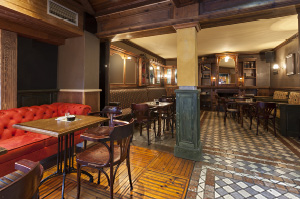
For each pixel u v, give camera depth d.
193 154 2.90
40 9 2.80
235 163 2.78
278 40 6.62
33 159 2.35
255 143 3.78
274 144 3.71
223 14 2.69
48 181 2.23
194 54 2.93
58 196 1.93
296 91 5.93
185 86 3.02
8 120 2.63
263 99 6.52
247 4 2.55
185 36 3.00
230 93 9.45
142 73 7.45
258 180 2.26
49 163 2.74
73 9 3.41
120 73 6.10
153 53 8.65
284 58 6.93
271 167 2.64
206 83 9.84
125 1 3.32
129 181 2.06
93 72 3.92
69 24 3.33
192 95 2.92
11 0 2.40
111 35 3.78
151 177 2.34
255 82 8.98
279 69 7.46
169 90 9.92
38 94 3.66
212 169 2.57
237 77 8.74
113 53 5.68
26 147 2.24
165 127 5.33
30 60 3.53
